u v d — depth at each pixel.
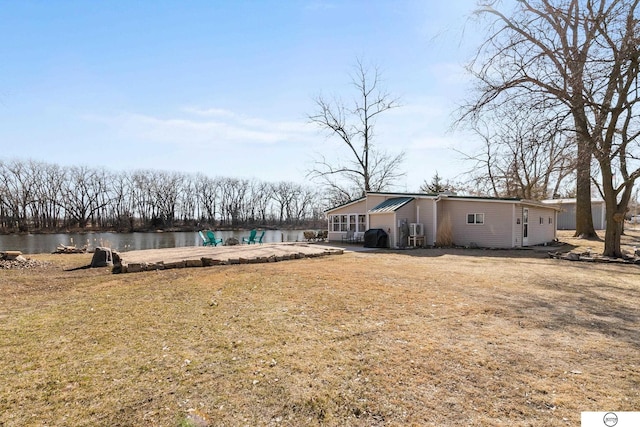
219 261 9.89
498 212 16.16
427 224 17.52
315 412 2.52
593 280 7.67
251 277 7.72
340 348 3.65
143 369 3.14
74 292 6.33
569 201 28.78
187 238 36.97
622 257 11.45
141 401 2.62
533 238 17.62
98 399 2.64
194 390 2.79
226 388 2.83
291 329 4.23
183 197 58.78
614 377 3.07
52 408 2.51
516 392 2.81
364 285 6.84
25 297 5.96
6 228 42.56
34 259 11.53
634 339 3.99
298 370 3.14
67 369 3.13
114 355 3.44
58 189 47.19
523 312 5.04
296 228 61.94
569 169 10.20
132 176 53.16
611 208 11.78
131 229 49.75
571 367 3.26
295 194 65.88
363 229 20.44
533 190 27.34
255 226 63.06
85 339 3.87
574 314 4.97
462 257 12.33
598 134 9.97
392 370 3.16
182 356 3.43
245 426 2.34
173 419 2.40
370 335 4.04
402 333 4.11
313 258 11.85
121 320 4.57
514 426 2.38
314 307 5.22
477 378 3.03
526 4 10.99
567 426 2.38
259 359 3.37
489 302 5.58
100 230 48.34
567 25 10.14
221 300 5.65
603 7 9.69
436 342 3.84
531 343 3.84
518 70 10.46
